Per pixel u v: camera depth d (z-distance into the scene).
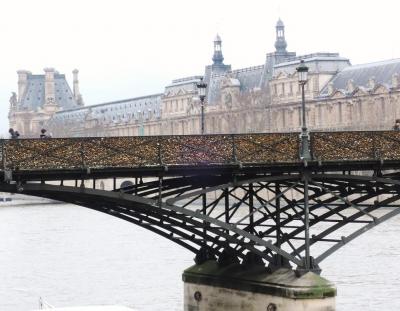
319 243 78.62
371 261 69.88
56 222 124.94
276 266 39.88
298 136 39.41
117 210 40.22
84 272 70.44
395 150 41.53
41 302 46.75
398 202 111.44
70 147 34.88
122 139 35.78
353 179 40.44
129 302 56.78
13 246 91.75
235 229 37.94
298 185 41.94
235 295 40.84
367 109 185.38
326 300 38.31
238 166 37.72
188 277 43.16
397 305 53.44
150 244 88.75
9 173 33.19
